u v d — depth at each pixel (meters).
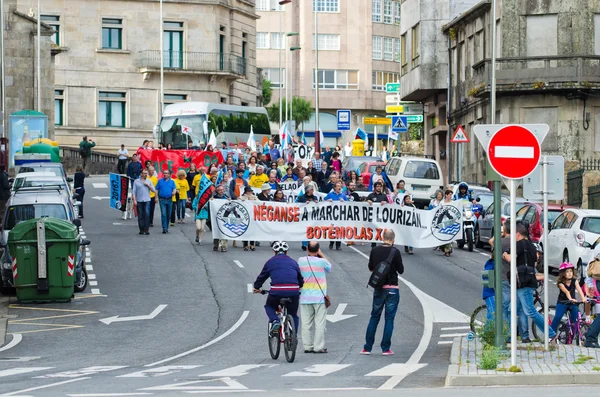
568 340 22.56
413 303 28.81
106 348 23.33
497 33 59.47
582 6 56.91
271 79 132.25
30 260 29.80
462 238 39.41
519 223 22.06
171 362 21.08
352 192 41.94
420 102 78.50
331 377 18.45
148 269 35.16
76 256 30.67
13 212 33.06
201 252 38.66
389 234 21.72
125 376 18.89
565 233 33.69
